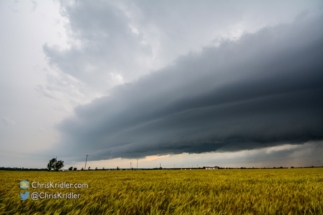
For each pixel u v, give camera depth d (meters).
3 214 5.97
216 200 7.59
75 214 5.85
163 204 7.11
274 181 16.52
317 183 13.94
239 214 5.85
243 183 14.34
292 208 6.55
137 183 14.38
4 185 12.99
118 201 7.02
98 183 14.48
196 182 15.34
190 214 5.82
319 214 6.12
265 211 6.20
